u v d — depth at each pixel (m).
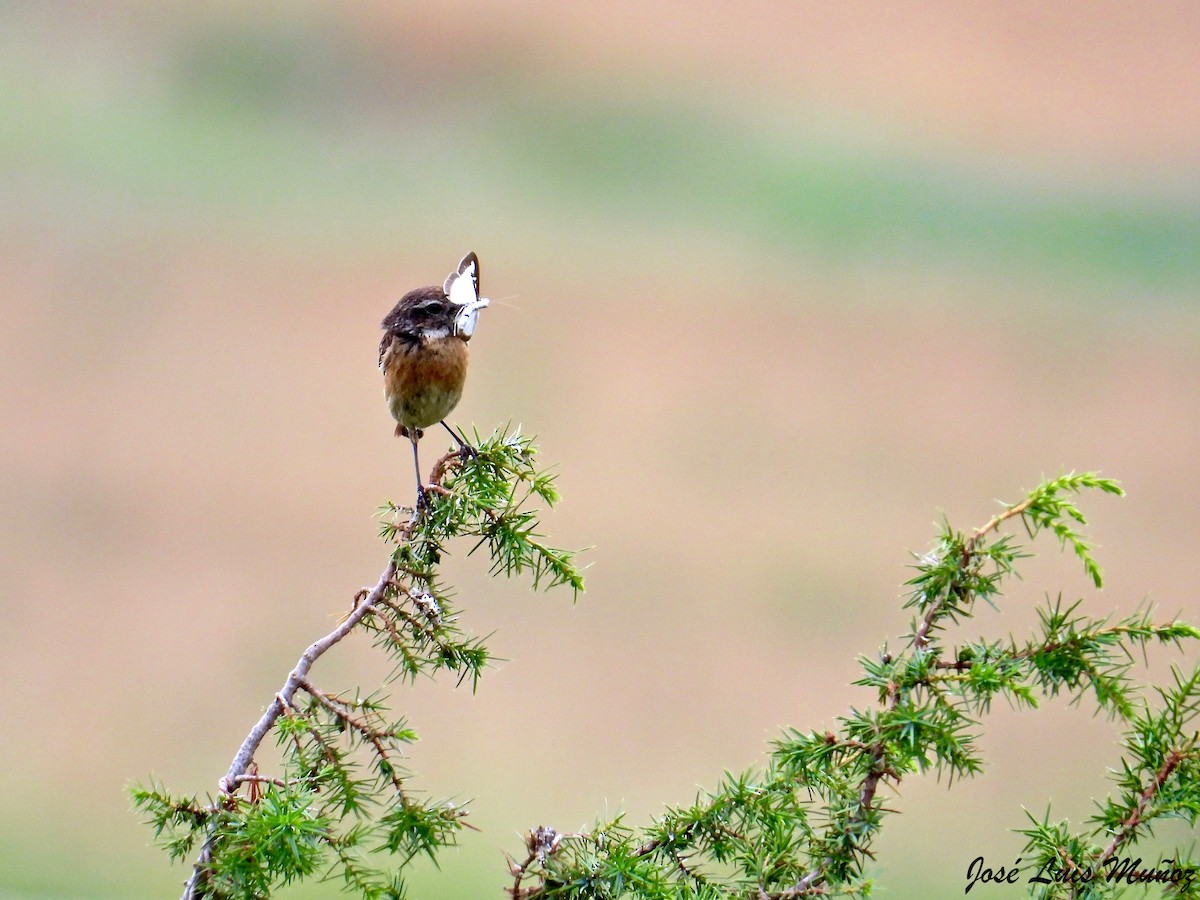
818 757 6.27
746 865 6.34
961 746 6.13
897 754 6.03
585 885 6.32
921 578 6.49
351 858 6.23
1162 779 6.07
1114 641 6.23
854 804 6.26
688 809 6.66
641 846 6.59
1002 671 6.21
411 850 6.34
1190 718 6.13
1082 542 6.27
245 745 6.47
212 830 6.14
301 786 6.28
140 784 6.27
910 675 6.27
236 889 5.91
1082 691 6.27
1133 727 6.19
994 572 6.49
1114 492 6.29
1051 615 6.39
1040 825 6.31
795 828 6.43
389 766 6.46
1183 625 6.15
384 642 6.91
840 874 6.24
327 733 6.54
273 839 5.95
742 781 6.55
